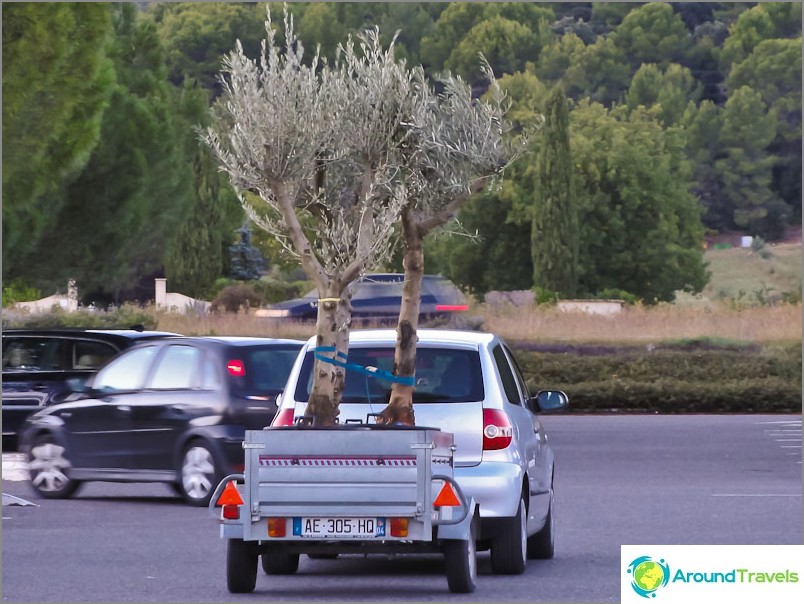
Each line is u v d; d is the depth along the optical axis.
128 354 45.28
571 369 87.00
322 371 30.08
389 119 31.28
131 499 45.44
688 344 98.56
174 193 131.25
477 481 29.44
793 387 80.50
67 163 73.56
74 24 66.75
